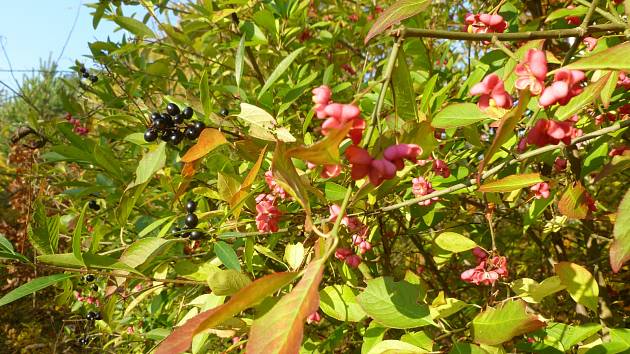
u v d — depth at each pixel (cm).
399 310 23
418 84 41
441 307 26
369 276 39
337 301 28
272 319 13
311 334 41
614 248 17
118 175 40
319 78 55
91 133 72
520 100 16
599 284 44
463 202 45
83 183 49
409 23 40
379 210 30
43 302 97
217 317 12
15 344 88
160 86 58
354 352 46
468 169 34
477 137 28
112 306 36
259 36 50
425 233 42
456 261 53
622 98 32
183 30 54
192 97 31
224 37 62
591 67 17
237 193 25
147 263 29
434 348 25
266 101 40
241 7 49
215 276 22
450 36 20
